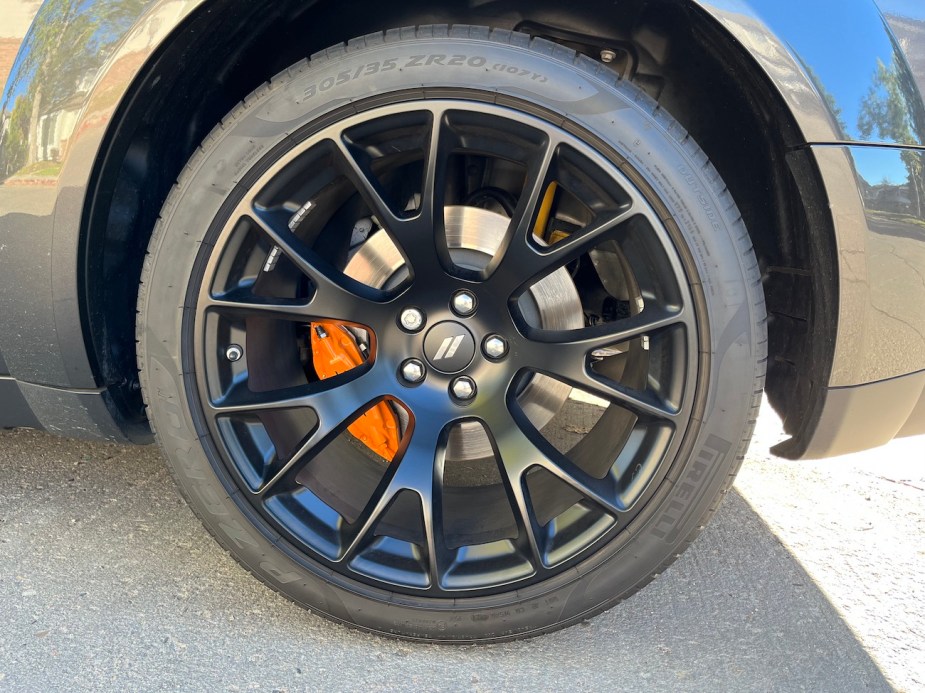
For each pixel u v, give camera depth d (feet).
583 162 4.44
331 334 5.45
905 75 4.86
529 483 5.52
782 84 4.42
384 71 4.45
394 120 4.49
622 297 6.00
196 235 4.58
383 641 5.04
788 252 5.02
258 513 4.83
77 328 4.88
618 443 5.01
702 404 4.55
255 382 4.98
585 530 4.79
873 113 4.58
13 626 4.92
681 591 5.82
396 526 5.09
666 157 4.42
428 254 4.65
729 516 7.09
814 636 5.32
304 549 4.85
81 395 5.09
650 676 4.83
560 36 5.01
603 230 4.49
